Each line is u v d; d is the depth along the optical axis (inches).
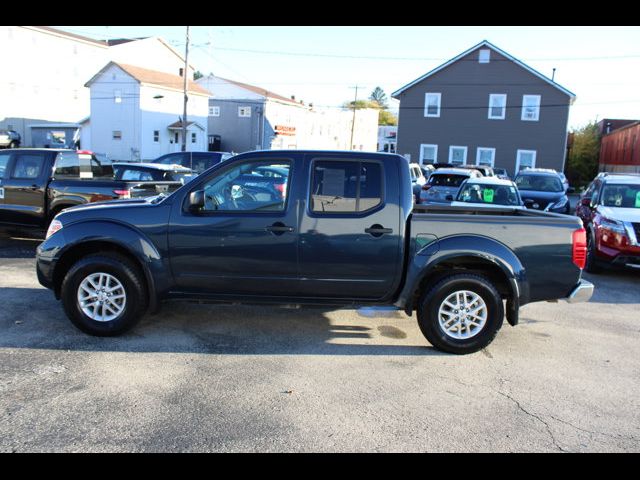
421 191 626.2
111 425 136.7
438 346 194.5
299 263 193.3
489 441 135.2
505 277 195.3
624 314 259.8
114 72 1712.6
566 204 584.1
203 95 1929.1
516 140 1379.2
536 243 191.6
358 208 192.5
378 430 138.6
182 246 194.7
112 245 199.8
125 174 477.1
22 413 141.4
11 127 1814.7
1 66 1764.3
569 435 139.3
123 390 156.6
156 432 134.2
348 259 192.2
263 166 195.8
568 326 236.2
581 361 191.9
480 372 178.9
